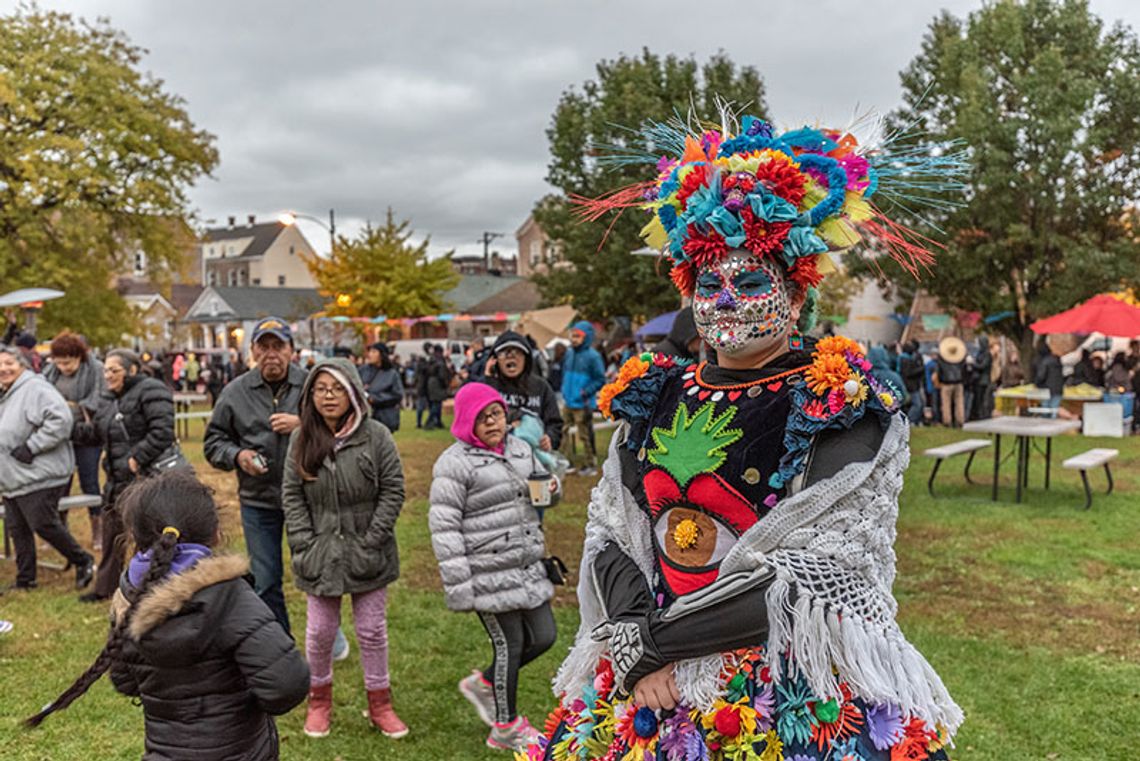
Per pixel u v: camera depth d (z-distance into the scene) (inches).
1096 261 797.9
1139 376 667.4
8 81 969.5
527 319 872.9
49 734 167.6
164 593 95.6
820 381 76.9
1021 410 723.4
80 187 1018.1
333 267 1498.5
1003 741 163.2
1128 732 166.9
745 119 86.6
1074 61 855.7
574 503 381.4
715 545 79.7
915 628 223.0
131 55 1082.1
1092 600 246.2
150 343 2258.9
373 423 170.6
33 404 251.9
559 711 91.0
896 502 77.7
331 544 164.9
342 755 160.2
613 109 964.6
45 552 306.5
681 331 183.9
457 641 216.5
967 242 858.8
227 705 100.9
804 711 76.5
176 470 107.3
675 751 79.0
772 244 80.0
